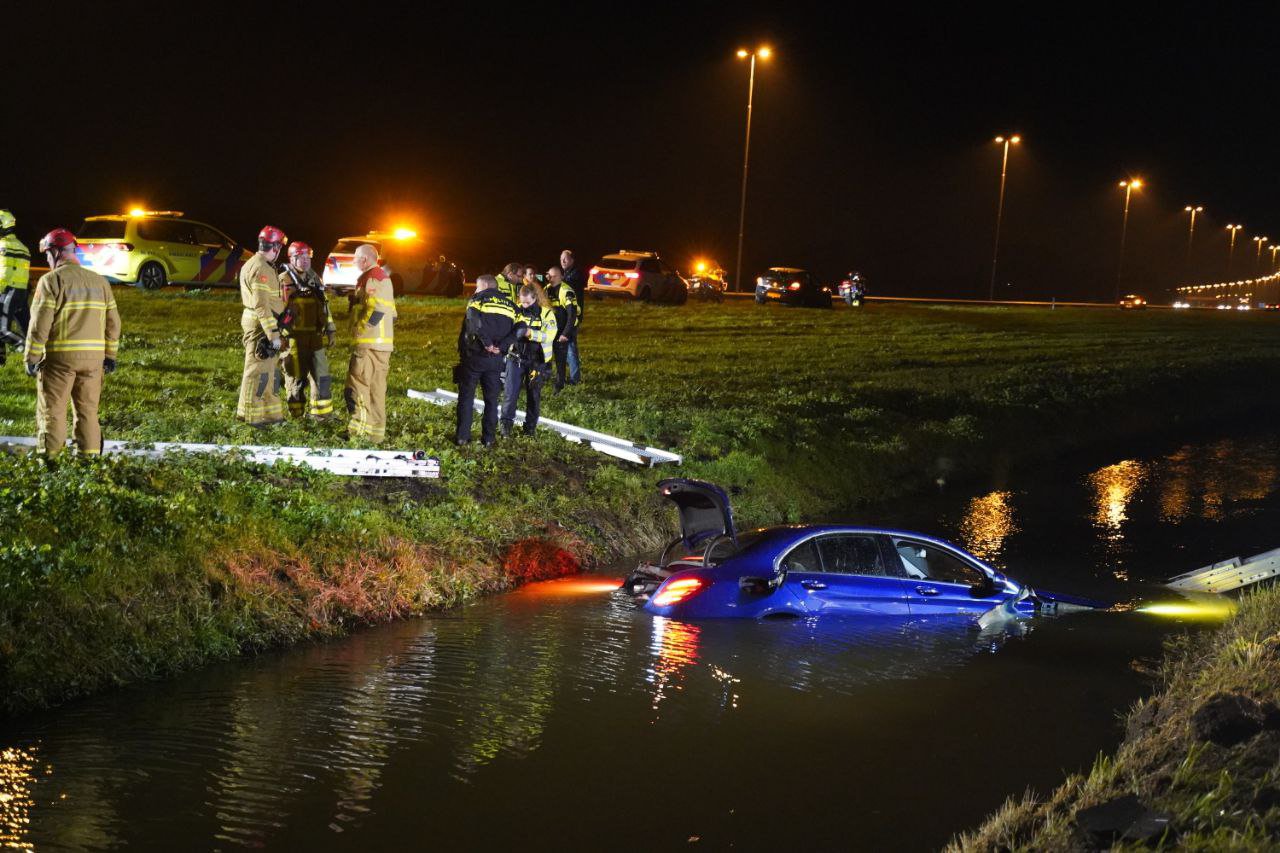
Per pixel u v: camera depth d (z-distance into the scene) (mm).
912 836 5852
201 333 23281
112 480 9875
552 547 12281
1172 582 12523
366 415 13375
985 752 7016
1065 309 63625
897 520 16531
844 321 41750
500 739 6969
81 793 6035
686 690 7941
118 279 28891
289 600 9297
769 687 8047
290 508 10445
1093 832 5078
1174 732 6512
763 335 35219
